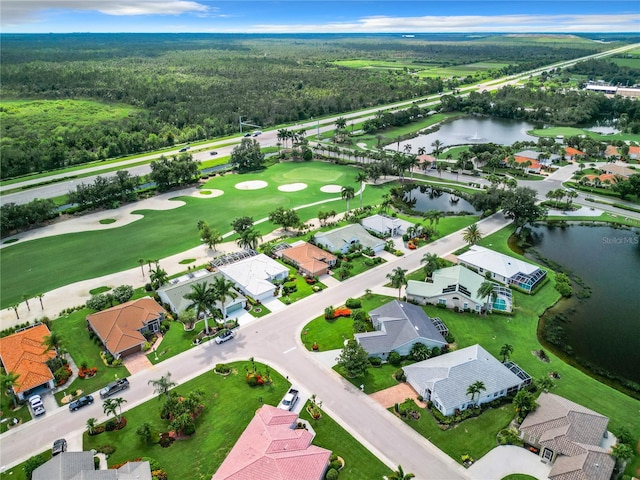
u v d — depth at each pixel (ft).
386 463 193.47
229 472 178.29
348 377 245.04
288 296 321.93
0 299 320.09
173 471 189.67
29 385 230.68
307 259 357.00
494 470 190.90
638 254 387.55
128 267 364.58
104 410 210.38
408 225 431.84
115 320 276.41
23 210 428.56
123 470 183.01
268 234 422.00
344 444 202.49
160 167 538.06
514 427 213.05
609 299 321.73
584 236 422.82
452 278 320.50
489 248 391.86
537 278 337.72
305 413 219.82
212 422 215.51
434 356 261.44
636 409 223.51
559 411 207.92
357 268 361.10
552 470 185.06
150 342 274.57
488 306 301.84
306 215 465.88
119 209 488.44
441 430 211.20
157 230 433.48
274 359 258.78
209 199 516.32
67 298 321.11
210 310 273.13
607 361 261.24
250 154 622.95
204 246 400.26
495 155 625.00
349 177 591.37
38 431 211.82
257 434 196.95
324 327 286.87
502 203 451.53
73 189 542.16
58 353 252.42
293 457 183.83
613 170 567.59
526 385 238.27
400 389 237.25
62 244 404.36
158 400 229.25
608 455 186.50
